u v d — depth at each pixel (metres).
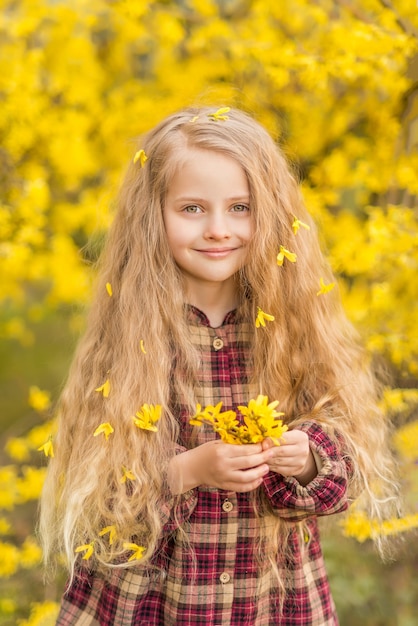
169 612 1.87
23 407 4.65
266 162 1.97
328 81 2.99
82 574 1.95
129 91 3.40
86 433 1.96
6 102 3.21
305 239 2.09
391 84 2.84
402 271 2.88
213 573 1.86
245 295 1.99
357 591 3.12
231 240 1.88
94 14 3.24
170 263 1.96
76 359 2.08
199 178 1.85
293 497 1.79
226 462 1.67
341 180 3.05
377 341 2.77
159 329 1.95
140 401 1.92
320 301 2.10
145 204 1.99
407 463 2.75
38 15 3.15
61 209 3.38
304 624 1.95
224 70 3.23
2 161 3.36
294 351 2.02
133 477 1.84
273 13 3.12
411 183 2.84
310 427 1.89
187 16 3.21
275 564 1.91
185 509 1.81
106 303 2.08
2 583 3.38
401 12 2.86
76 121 3.32
